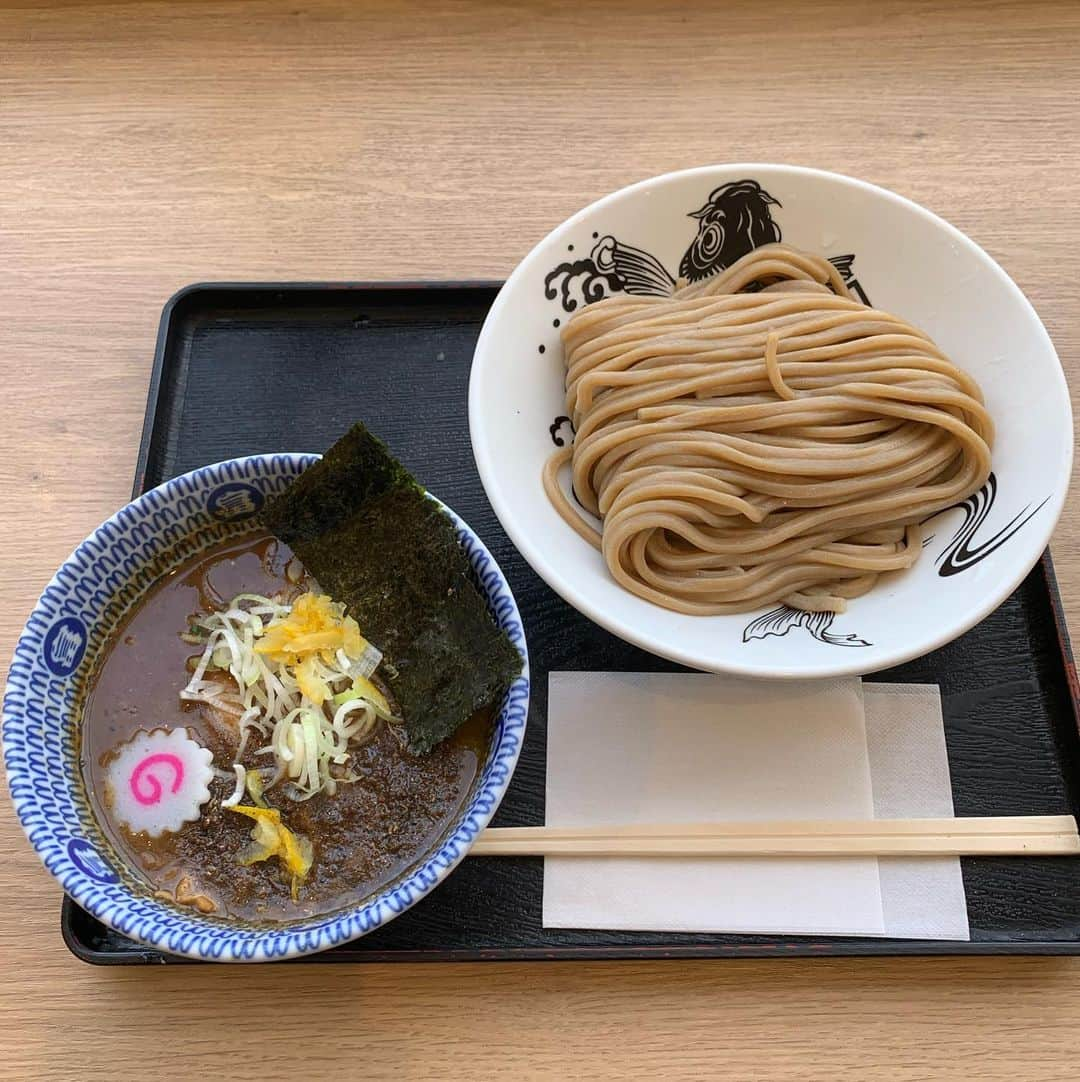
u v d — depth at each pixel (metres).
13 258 0.53
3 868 0.40
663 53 0.59
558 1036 0.38
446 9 0.60
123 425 0.49
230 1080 0.37
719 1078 0.37
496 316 0.42
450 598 0.38
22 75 0.59
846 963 0.39
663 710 0.42
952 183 0.55
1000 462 0.42
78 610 0.38
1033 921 0.39
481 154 0.56
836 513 0.42
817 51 0.59
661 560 0.42
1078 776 0.41
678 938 0.38
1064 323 0.50
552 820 0.40
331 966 0.39
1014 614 0.44
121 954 0.38
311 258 0.53
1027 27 0.59
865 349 0.43
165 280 0.52
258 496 0.40
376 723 0.38
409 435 0.48
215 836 0.37
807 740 0.41
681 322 0.44
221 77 0.59
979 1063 0.37
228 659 0.39
